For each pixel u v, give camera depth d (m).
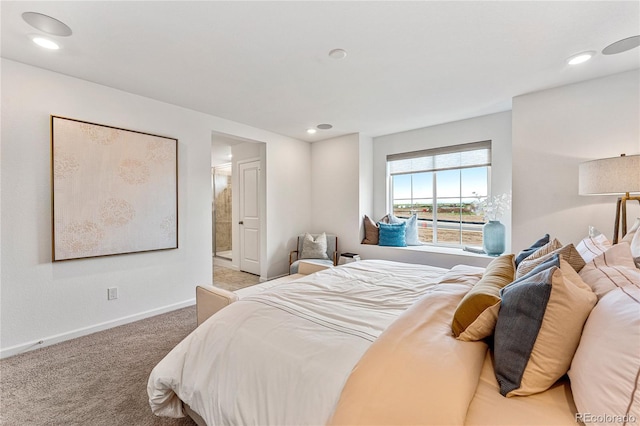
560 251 1.39
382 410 0.79
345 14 1.62
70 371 1.93
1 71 2.09
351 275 2.21
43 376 1.87
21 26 1.71
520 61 2.16
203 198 3.36
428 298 1.45
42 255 2.27
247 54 2.05
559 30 1.77
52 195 2.29
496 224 3.33
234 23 1.69
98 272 2.57
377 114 3.42
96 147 2.51
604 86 2.41
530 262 1.49
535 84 2.56
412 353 0.96
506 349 0.94
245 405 1.07
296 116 3.49
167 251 3.05
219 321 1.42
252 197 4.84
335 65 2.21
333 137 4.55
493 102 3.02
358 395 0.85
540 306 0.90
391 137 4.39
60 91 2.34
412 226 4.11
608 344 0.75
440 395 0.80
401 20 1.67
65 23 1.68
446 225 3.97
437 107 3.19
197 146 3.30
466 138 3.67
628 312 0.76
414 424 0.75
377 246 4.07
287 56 2.08
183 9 1.57
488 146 3.51
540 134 2.70
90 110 2.50
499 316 1.01
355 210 4.31
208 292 2.14
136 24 1.70
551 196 2.65
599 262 1.25
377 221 4.57
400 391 0.83
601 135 2.43
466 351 1.00
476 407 0.85
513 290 1.00
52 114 2.30
